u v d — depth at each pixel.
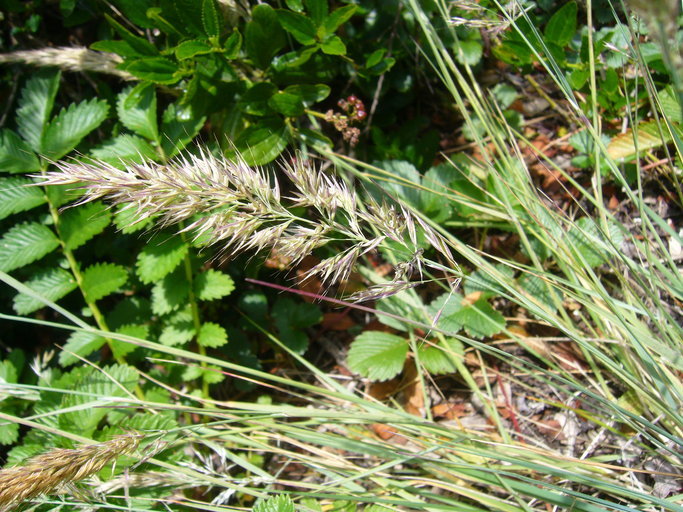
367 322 0.55
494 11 0.48
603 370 0.50
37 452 0.45
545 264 0.51
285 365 0.55
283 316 0.54
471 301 0.51
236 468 0.51
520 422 0.51
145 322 0.52
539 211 0.49
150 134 0.49
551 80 0.58
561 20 0.50
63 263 0.52
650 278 0.43
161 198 0.37
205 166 0.39
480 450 0.43
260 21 0.48
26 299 0.49
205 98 0.50
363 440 0.48
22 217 0.53
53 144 0.50
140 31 0.54
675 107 0.50
